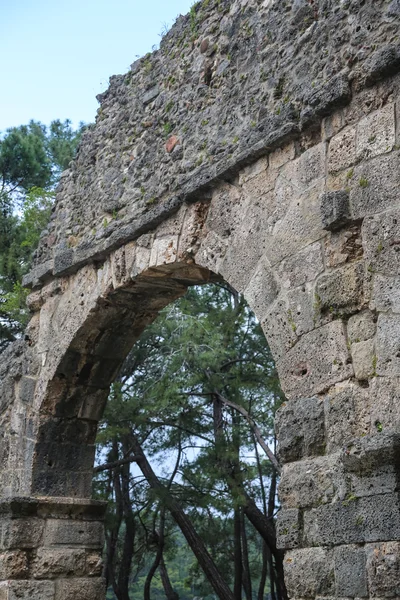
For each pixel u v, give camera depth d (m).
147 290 8.06
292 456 5.56
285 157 6.21
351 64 5.72
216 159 6.87
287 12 6.53
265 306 6.11
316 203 5.82
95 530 8.57
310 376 5.58
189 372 13.49
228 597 14.14
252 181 6.48
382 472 4.75
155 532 16.84
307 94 5.98
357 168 5.50
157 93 8.10
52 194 17.91
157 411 13.42
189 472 14.48
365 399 5.14
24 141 20.67
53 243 9.14
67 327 8.59
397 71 5.38
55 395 8.72
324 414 5.41
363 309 5.31
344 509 5.00
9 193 20.77
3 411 9.39
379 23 5.60
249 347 15.60
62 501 8.41
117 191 8.20
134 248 7.77
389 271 5.13
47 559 8.18
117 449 16.02
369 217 5.32
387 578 4.60
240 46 7.00
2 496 8.98
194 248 6.99
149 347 15.82
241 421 16.28
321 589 5.08
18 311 15.89
